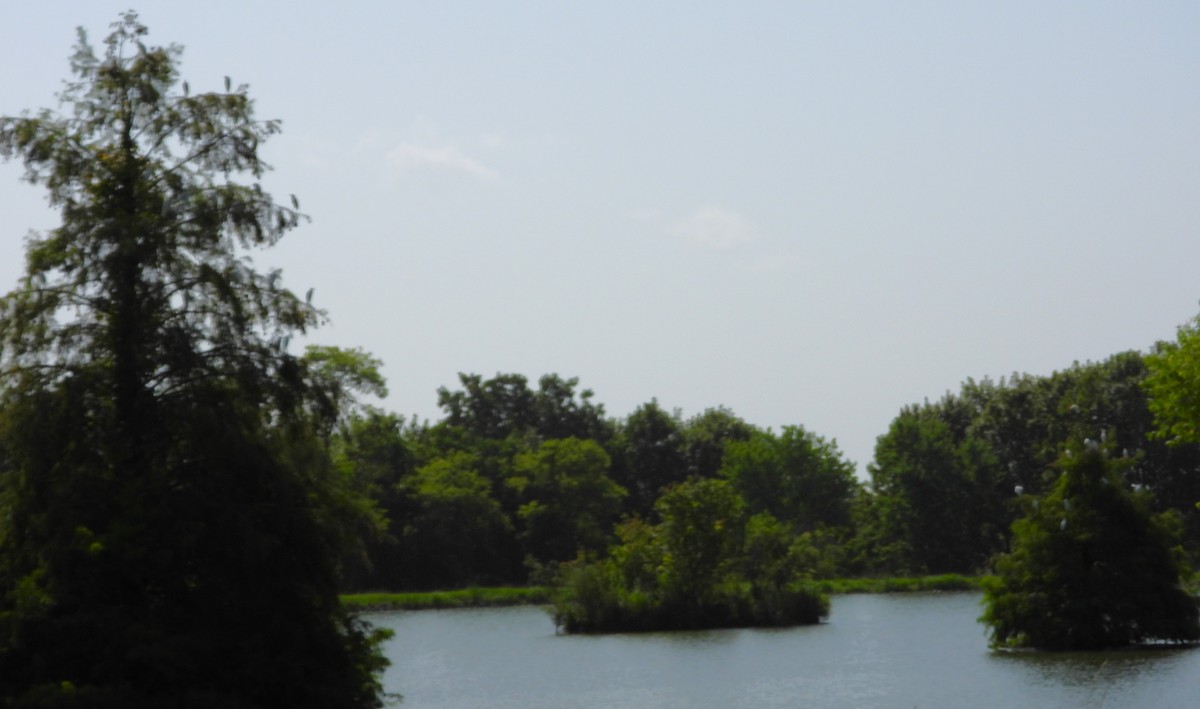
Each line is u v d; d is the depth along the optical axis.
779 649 73.50
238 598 36.62
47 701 32.56
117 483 36.31
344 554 39.50
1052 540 62.38
